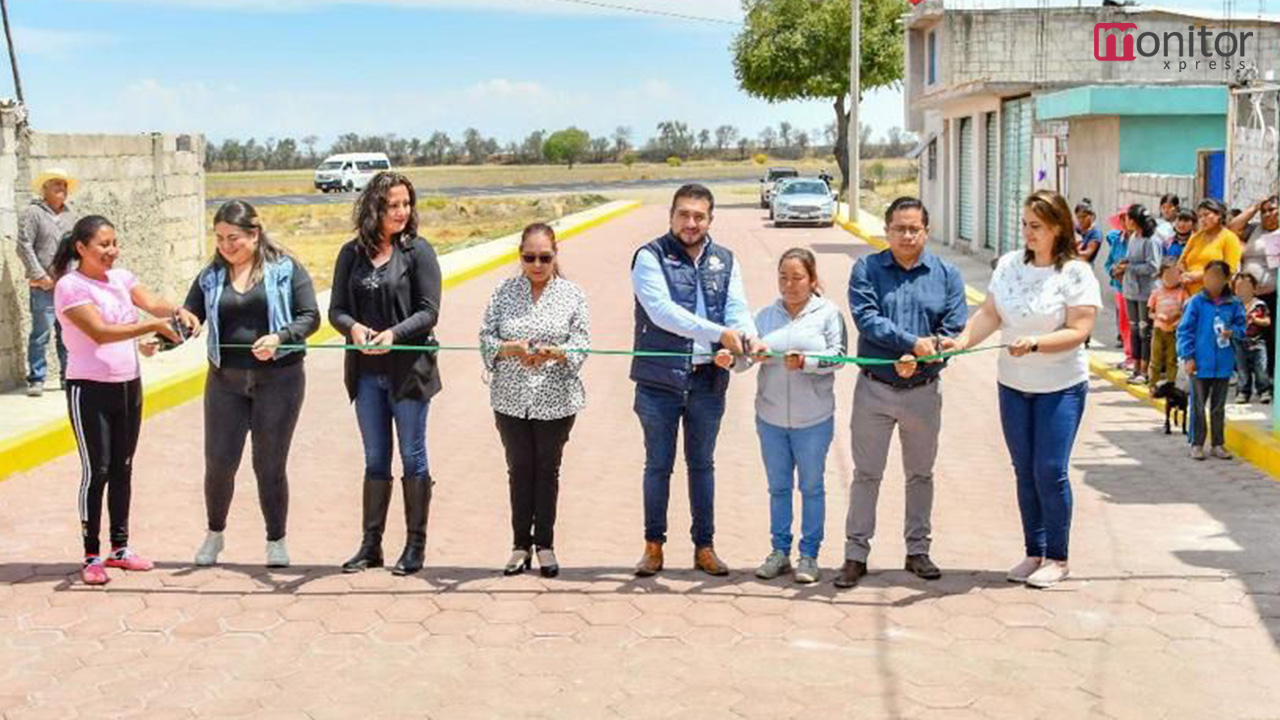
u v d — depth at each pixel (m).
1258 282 11.83
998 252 27.97
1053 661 5.98
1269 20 30.36
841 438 11.09
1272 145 13.42
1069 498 6.95
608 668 5.96
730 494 9.27
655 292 6.87
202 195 18.66
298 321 7.20
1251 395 11.38
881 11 60.00
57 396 12.23
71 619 6.61
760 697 5.62
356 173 71.75
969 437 11.13
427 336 7.25
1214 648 6.10
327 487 9.51
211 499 7.36
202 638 6.35
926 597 6.84
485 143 155.38
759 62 60.91
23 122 12.85
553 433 7.11
